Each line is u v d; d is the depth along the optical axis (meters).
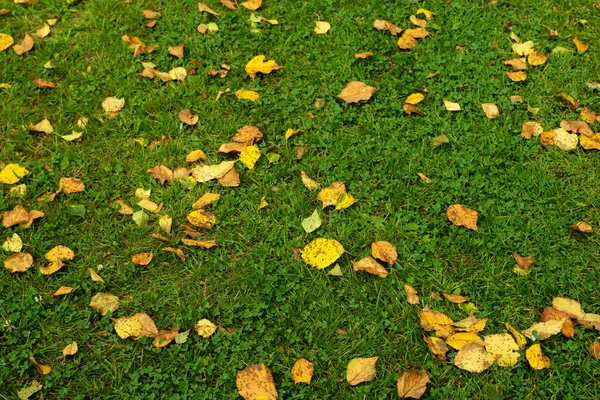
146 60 1.89
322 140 1.76
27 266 1.60
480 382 1.51
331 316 1.56
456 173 1.72
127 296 1.59
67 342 1.54
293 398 1.50
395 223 1.66
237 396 1.50
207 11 1.96
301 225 1.65
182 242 1.64
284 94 1.82
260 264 1.61
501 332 1.55
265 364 1.52
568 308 1.57
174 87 1.83
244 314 1.56
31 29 1.94
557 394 1.50
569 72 1.87
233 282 1.60
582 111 1.80
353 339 1.55
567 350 1.54
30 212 1.65
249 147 1.73
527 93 1.83
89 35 1.92
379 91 1.83
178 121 1.78
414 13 1.98
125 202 1.69
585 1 1.99
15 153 1.74
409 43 1.91
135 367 1.53
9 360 1.52
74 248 1.63
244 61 1.88
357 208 1.68
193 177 1.70
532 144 1.76
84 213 1.66
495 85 1.84
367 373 1.51
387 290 1.59
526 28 1.96
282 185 1.70
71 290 1.58
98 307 1.57
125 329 1.54
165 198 1.68
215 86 1.83
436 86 1.84
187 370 1.52
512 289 1.60
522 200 1.69
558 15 1.98
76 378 1.51
